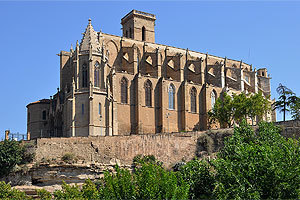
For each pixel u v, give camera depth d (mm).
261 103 126125
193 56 149250
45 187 85625
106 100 113938
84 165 87875
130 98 123312
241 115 126000
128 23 158000
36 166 87125
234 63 162750
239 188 55125
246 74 156250
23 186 85125
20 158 89125
